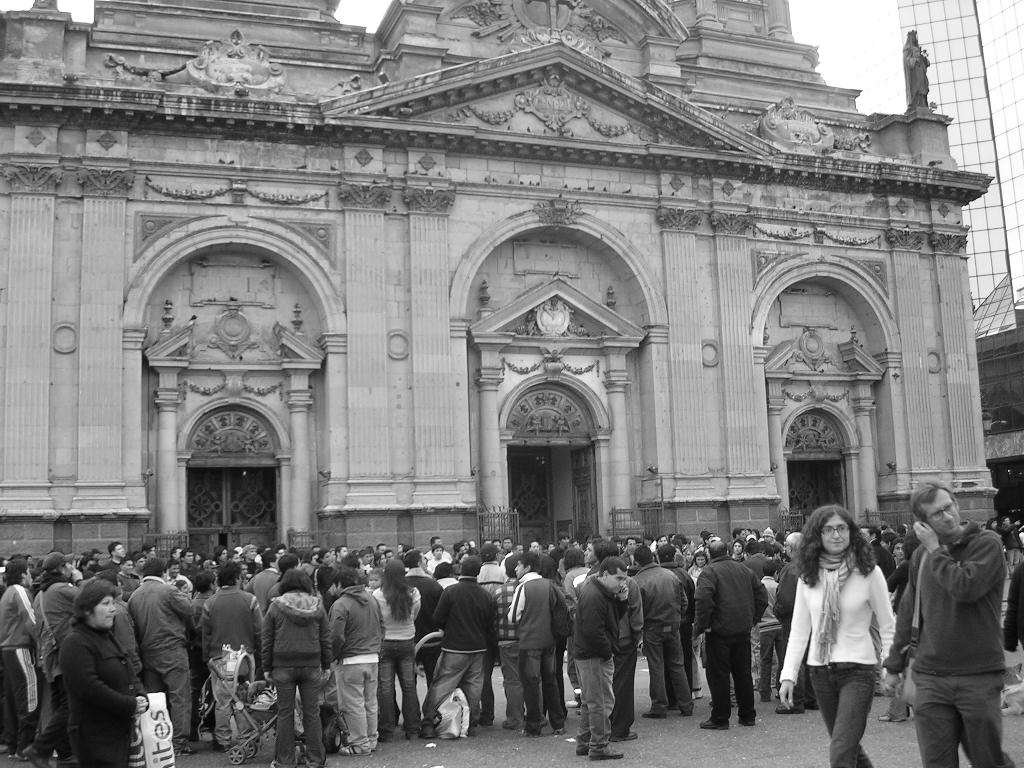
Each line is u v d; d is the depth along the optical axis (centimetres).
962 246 4225
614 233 3691
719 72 4319
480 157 3566
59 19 3212
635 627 1474
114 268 3128
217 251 3328
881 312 4075
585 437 3731
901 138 4291
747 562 1742
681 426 3650
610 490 3678
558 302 3681
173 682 1467
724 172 3844
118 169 3152
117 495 3033
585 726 1395
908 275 4116
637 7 3978
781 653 1755
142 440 3206
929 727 834
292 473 3338
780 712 1638
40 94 3064
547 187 3622
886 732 1463
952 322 4156
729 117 4169
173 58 3519
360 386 3306
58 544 2973
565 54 3622
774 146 3903
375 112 3394
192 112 3206
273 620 1355
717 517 3638
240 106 3256
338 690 1457
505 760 1386
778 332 4028
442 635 1623
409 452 3334
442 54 3569
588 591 1383
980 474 4088
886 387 4066
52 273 3073
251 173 3300
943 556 832
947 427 4091
